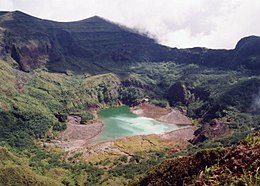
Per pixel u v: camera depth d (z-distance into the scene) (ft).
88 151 647.15
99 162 584.81
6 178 374.84
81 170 531.91
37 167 530.27
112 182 471.21
